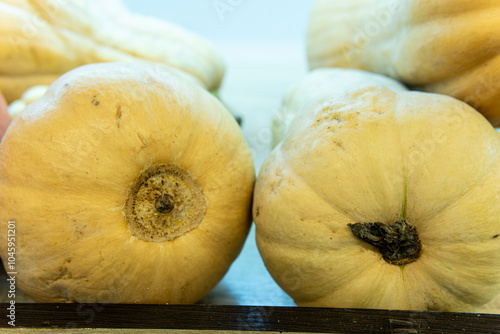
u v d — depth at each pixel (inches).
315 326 10.7
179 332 10.7
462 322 10.8
